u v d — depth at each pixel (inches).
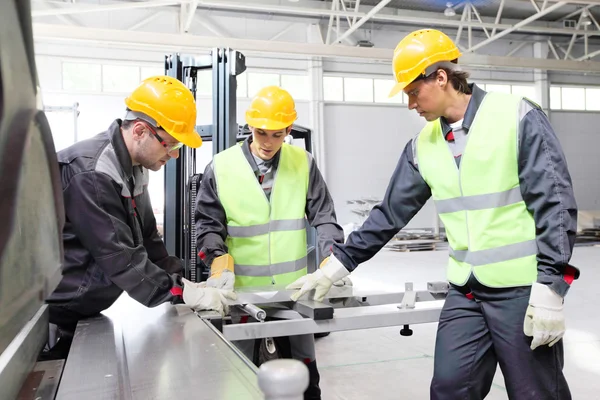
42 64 356.5
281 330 57.6
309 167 90.6
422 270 283.1
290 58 410.3
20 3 21.5
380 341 154.6
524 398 55.7
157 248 68.7
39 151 26.0
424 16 401.4
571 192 53.1
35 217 25.7
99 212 52.2
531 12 409.7
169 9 360.5
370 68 432.1
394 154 439.8
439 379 60.6
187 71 109.2
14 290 23.3
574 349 139.5
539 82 463.2
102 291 56.1
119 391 30.9
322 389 115.6
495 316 57.6
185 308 59.2
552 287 51.4
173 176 111.1
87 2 350.3
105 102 367.2
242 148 87.4
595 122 480.7
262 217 85.8
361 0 378.6
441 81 59.0
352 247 69.8
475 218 58.6
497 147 56.8
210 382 32.0
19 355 32.9
